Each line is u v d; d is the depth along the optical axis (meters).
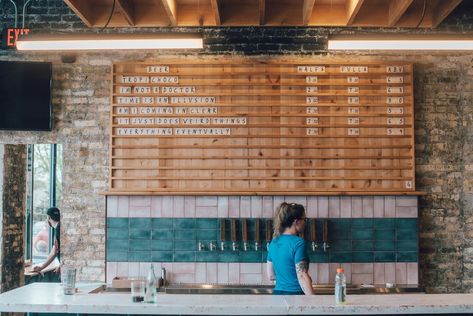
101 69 7.00
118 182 6.86
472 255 6.80
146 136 6.84
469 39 4.97
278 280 4.96
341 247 6.71
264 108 6.83
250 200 6.76
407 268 6.70
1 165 7.18
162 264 6.74
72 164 6.98
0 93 6.92
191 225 6.76
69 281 4.55
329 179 6.77
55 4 7.07
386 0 6.69
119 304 4.09
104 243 6.91
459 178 6.89
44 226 10.35
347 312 3.98
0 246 7.13
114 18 6.87
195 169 6.81
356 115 6.80
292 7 6.83
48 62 6.96
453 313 4.08
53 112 7.01
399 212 6.76
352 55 6.91
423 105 6.94
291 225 5.06
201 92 6.84
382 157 6.78
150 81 6.88
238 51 6.91
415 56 6.94
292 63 6.80
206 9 6.88
